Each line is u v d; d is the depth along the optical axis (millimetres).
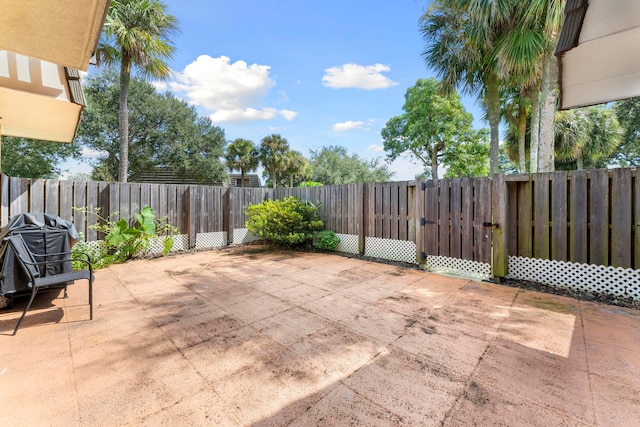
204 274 4703
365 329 2686
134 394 1771
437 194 4895
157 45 8500
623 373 1958
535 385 1845
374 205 5969
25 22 1944
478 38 6992
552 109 6223
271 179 28906
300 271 4895
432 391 1795
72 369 2037
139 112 15375
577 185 3730
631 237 3373
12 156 13133
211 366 2080
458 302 3393
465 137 15711
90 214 5371
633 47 2426
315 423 1532
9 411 1613
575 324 2758
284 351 2293
